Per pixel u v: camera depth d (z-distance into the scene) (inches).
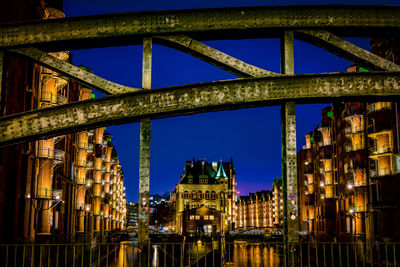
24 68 1173.1
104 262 1354.6
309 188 3750.0
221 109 307.9
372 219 1996.8
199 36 323.6
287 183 297.0
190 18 317.1
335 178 3026.6
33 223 1323.8
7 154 1007.0
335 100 307.9
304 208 4119.1
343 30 323.3
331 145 3120.1
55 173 1616.6
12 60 1022.4
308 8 319.0
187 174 5388.8
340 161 2851.9
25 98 1189.7
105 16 317.4
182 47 315.3
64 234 1913.1
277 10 318.3
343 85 304.0
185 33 316.5
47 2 1488.7
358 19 319.6
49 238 1473.9
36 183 1366.9
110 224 4328.3
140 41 324.8
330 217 3011.8
